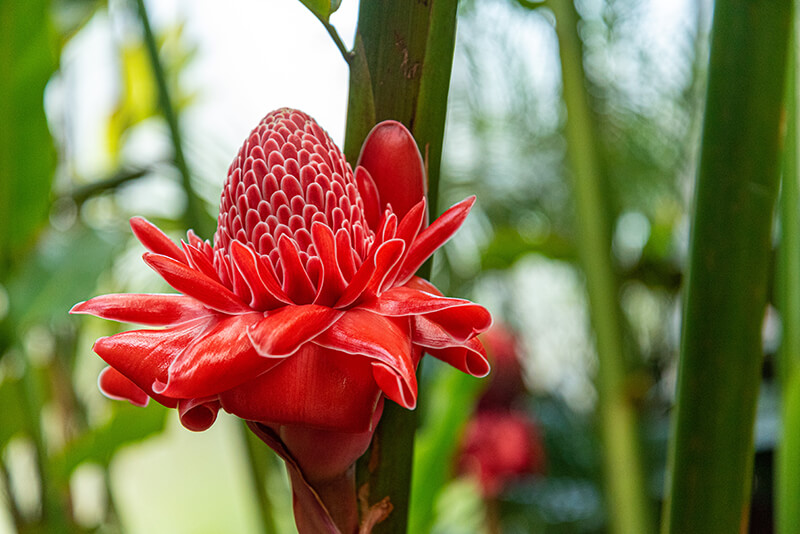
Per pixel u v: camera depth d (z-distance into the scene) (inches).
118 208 47.6
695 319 23.7
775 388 46.8
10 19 34.4
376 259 19.9
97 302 20.5
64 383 45.8
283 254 20.0
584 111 30.9
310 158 20.7
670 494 24.2
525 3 37.7
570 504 52.9
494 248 49.3
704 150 23.4
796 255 26.1
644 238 52.8
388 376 19.4
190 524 70.2
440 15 21.8
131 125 50.7
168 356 20.0
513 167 57.4
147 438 38.1
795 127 26.2
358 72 22.0
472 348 20.6
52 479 37.7
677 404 24.0
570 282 60.6
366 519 22.0
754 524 45.6
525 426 51.4
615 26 46.5
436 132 22.1
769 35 22.9
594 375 53.8
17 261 36.6
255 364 19.3
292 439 20.5
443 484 38.1
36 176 36.5
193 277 20.0
